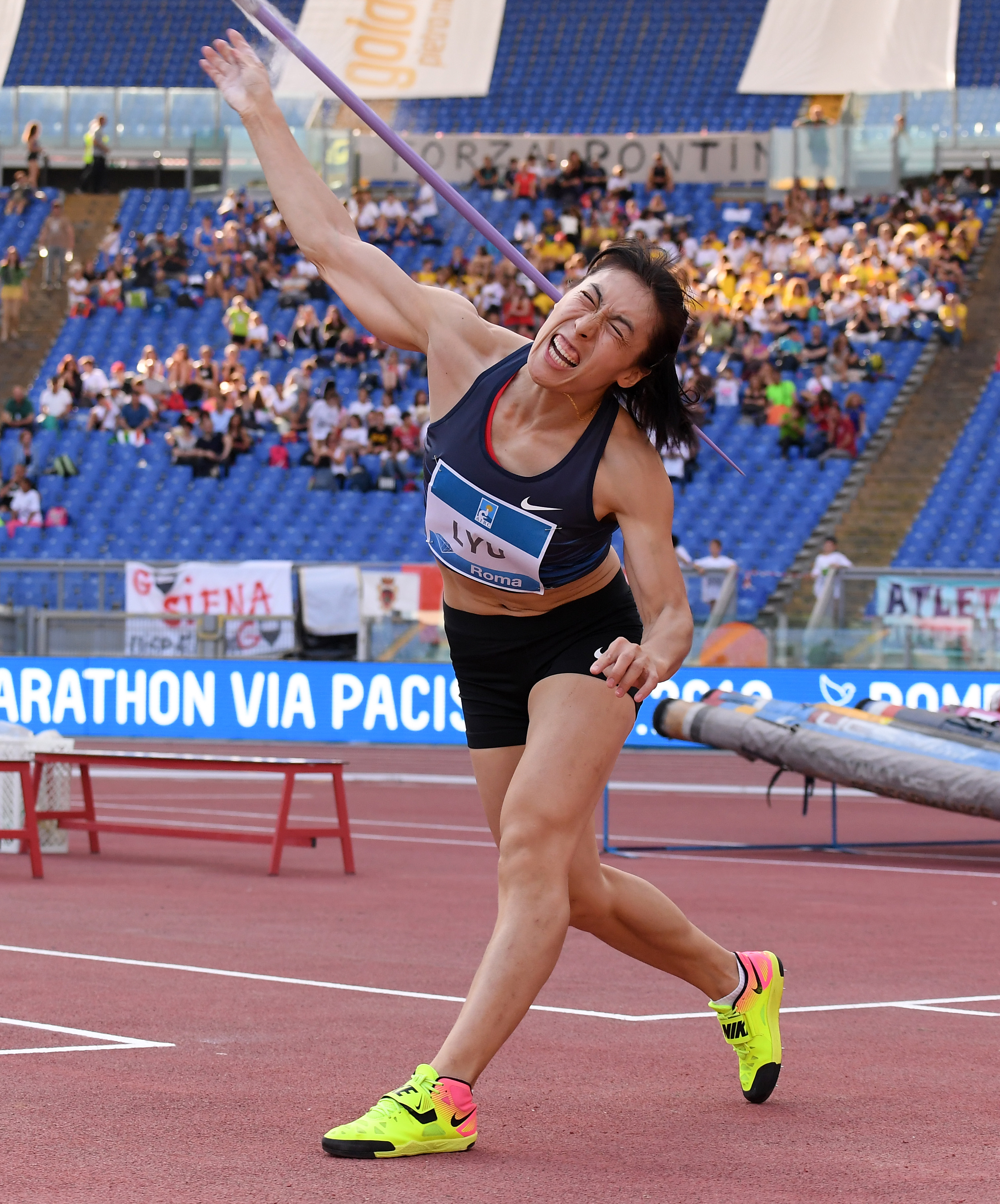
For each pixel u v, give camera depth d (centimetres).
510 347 421
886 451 2748
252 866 1150
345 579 1972
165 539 2683
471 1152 404
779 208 3356
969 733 1175
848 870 1151
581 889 436
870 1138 425
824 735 1227
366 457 2762
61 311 3353
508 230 3434
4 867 1130
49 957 723
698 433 429
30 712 1986
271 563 1989
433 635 1955
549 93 4116
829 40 3912
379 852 1248
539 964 403
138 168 3703
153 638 2020
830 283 3072
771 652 1817
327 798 1742
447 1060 401
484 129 4022
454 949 768
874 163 3481
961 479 2647
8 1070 488
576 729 409
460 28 3944
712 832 1431
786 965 735
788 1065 523
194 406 2886
